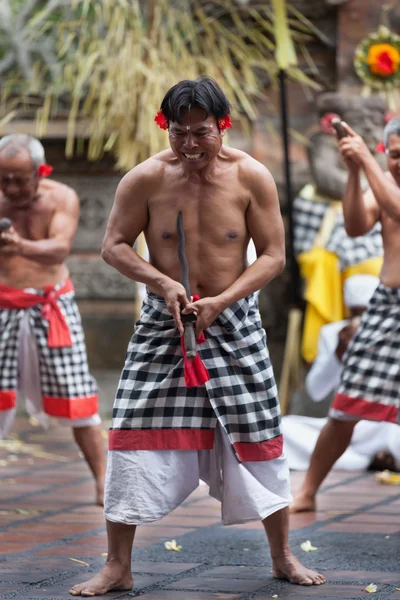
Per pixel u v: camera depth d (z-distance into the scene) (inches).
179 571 341.4
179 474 318.0
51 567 346.3
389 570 341.4
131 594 313.9
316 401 578.9
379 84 665.0
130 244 326.6
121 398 320.5
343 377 427.8
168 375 317.1
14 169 441.4
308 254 645.3
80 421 453.4
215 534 396.8
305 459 548.1
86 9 648.4
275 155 710.5
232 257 321.4
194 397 318.7
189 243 319.9
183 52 665.6
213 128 305.3
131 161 656.4
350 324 543.8
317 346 639.1
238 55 688.4
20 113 725.9
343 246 633.6
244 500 318.7
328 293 639.8
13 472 529.7
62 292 459.5
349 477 522.0
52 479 511.5
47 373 454.6
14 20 728.3
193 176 317.7
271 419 324.2
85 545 377.7
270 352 708.7
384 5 685.9
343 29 690.2
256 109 711.1
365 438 538.0
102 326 722.8
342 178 647.1
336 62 702.5
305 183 700.7
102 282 722.8
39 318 454.3
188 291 312.5
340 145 414.6
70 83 680.4
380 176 407.8
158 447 316.2
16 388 460.4
